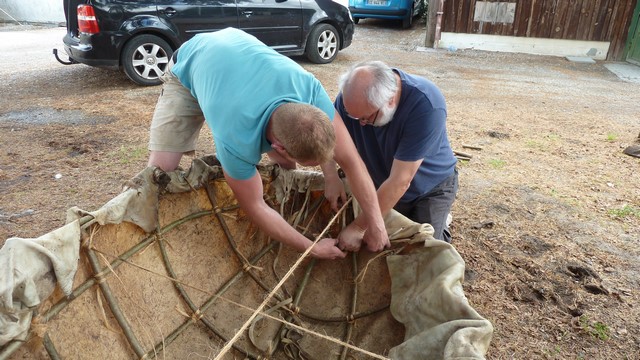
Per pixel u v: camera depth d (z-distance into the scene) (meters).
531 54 9.84
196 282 2.14
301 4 7.14
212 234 2.21
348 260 2.28
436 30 9.71
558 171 4.10
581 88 7.20
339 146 1.79
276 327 2.22
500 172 4.04
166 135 2.48
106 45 5.69
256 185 1.79
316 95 1.71
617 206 3.49
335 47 7.81
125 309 1.84
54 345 1.54
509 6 9.56
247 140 1.57
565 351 2.17
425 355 1.57
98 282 1.70
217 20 6.35
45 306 1.51
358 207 2.19
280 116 1.45
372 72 1.96
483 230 3.13
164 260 2.01
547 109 5.97
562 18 9.50
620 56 9.57
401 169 2.11
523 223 3.23
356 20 12.07
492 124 5.29
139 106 5.40
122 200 1.75
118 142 4.37
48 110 5.25
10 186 3.49
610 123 5.47
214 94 1.71
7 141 4.35
